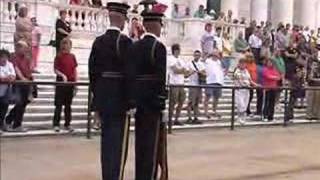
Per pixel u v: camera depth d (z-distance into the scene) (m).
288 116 25.62
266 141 19.80
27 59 18.86
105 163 11.06
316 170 14.73
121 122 11.11
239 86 23.33
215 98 23.72
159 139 11.46
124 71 11.01
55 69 19.11
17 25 21.83
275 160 15.96
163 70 10.98
